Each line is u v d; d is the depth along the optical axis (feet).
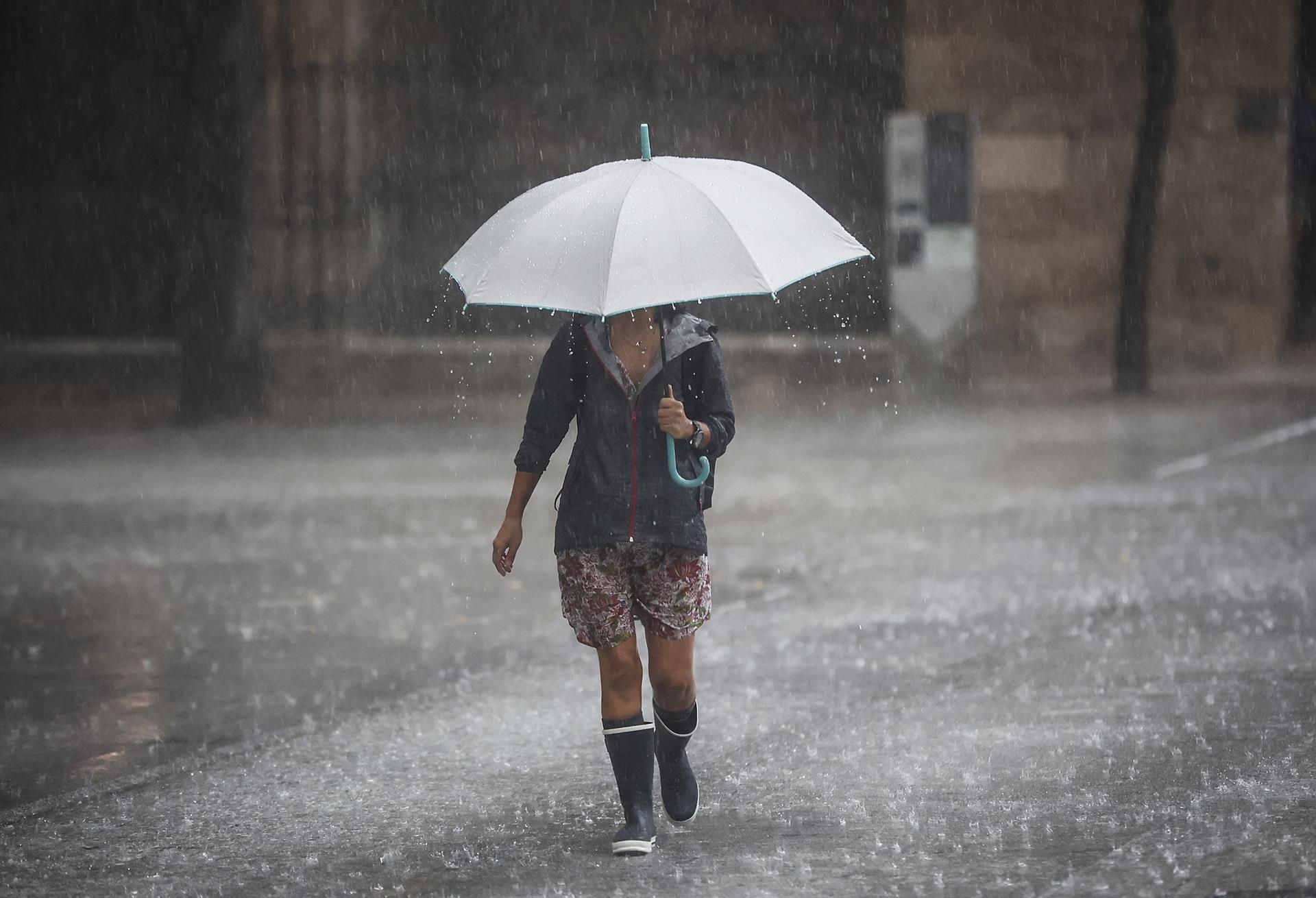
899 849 53.83
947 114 255.91
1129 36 258.16
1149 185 250.78
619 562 53.93
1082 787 60.03
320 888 51.72
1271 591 98.43
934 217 252.62
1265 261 265.95
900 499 149.59
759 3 259.80
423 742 70.13
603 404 53.72
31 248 262.06
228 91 241.14
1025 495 149.18
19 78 261.03
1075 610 94.94
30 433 228.02
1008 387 257.75
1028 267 259.80
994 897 48.88
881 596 102.01
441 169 255.50
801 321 258.57
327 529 139.03
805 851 53.98
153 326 263.49
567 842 55.93
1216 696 73.15
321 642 92.99
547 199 53.16
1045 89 257.55
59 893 51.67
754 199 52.60
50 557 125.29
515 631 95.30
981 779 61.57
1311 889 48.42
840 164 261.03
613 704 54.65
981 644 86.53
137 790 63.46
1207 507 136.77
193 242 240.32
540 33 258.37
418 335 255.09
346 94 249.75
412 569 118.21
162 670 86.17
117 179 262.47
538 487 166.09
